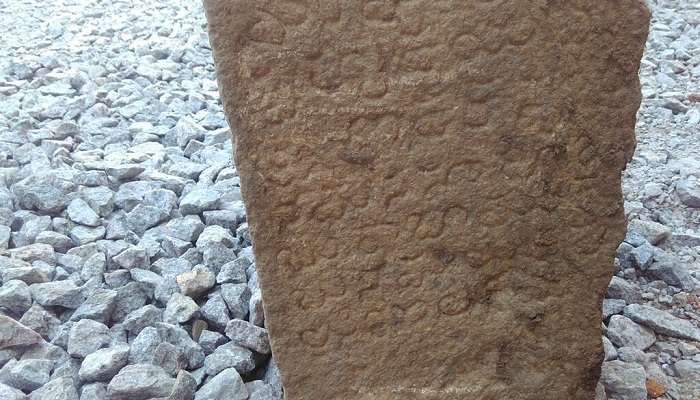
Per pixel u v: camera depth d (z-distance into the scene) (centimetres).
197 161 104
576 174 53
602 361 58
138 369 62
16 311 72
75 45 142
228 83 48
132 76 130
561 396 59
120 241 83
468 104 50
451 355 57
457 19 48
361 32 48
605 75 50
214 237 83
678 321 70
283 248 52
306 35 47
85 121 112
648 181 95
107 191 91
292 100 49
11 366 64
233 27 47
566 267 55
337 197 51
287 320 54
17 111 112
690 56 132
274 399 62
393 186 52
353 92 49
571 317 57
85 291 74
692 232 85
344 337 55
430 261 54
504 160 52
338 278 54
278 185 50
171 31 153
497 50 49
